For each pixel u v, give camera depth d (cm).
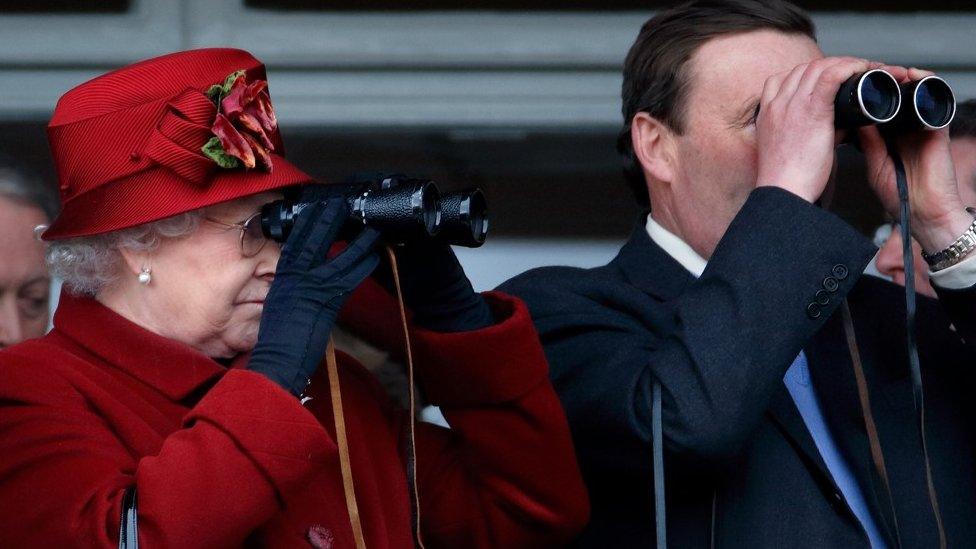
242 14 1529
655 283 934
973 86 1566
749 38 934
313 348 747
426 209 775
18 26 1511
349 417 847
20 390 765
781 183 851
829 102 858
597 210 1527
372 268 775
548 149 1530
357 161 1547
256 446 718
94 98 794
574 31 1539
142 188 779
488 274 1511
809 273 832
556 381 913
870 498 874
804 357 917
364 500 823
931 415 918
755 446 872
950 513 890
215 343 810
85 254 796
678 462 840
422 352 845
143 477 714
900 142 918
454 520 880
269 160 790
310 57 1530
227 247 792
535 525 870
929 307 971
